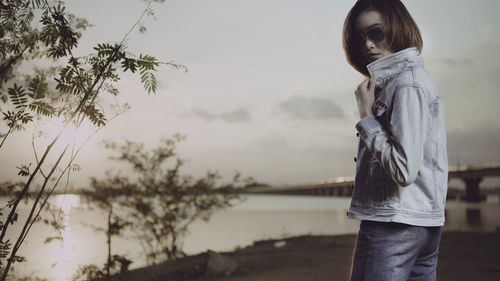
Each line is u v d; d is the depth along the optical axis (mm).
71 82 1634
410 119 1276
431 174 1360
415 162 1239
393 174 1259
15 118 1584
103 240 11062
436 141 1379
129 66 1624
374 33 1484
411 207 1313
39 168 1559
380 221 1327
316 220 27438
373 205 1358
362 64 1612
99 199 7086
